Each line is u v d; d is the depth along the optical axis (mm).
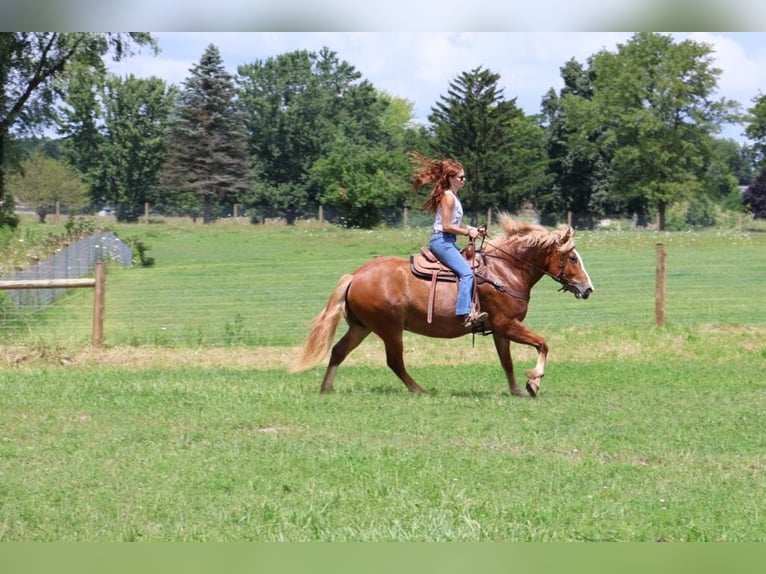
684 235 51156
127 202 101062
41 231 51500
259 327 23047
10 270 24781
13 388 13430
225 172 91000
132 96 100875
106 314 25391
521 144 87062
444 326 13273
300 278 34781
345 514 7566
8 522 7328
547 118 98625
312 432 10711
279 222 65875
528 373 13227
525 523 7383
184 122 91500
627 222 75688
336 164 65625
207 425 11055
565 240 13312
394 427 10969
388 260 13555
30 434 10453
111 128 101125
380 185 64250
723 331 20375
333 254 45812
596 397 13375
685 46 76375
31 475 8672
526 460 9422
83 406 12117
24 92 37969
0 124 36938
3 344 18719
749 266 38781
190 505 7777
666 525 7410
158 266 40562
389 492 8141
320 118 100812
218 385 13992
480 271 13266
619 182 81812
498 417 11641
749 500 8133
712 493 8320
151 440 10211
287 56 101500
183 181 90500
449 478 8648
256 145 99625
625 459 9711
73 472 8766
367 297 13297
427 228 57500
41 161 92250
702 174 82438
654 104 78125
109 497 7992
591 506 7852
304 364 13305
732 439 10602
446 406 12336
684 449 10078
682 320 23625
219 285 32625
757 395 13656
